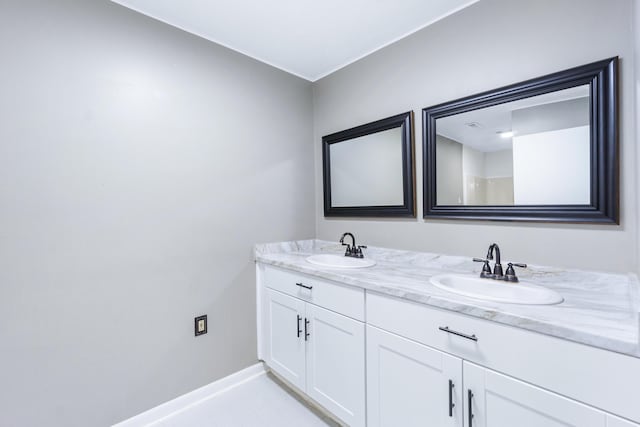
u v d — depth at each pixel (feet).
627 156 3.92
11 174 4.34
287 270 6.35
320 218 8.49
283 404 6.14
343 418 5.15
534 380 3.12
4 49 4.29
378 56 6.84
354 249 6.86
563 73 4.34
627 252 3.93
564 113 4.36
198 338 6.26
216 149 6.55
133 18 5.46
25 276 4.45
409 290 4.18
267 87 7.50
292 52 7.02
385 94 6.71
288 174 7.94
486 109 5.13
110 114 5.19
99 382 5.09
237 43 6.61
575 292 4.08
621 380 2.64
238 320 6.90
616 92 3.96
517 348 3.23
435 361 3.92
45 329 4.61
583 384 2.83
